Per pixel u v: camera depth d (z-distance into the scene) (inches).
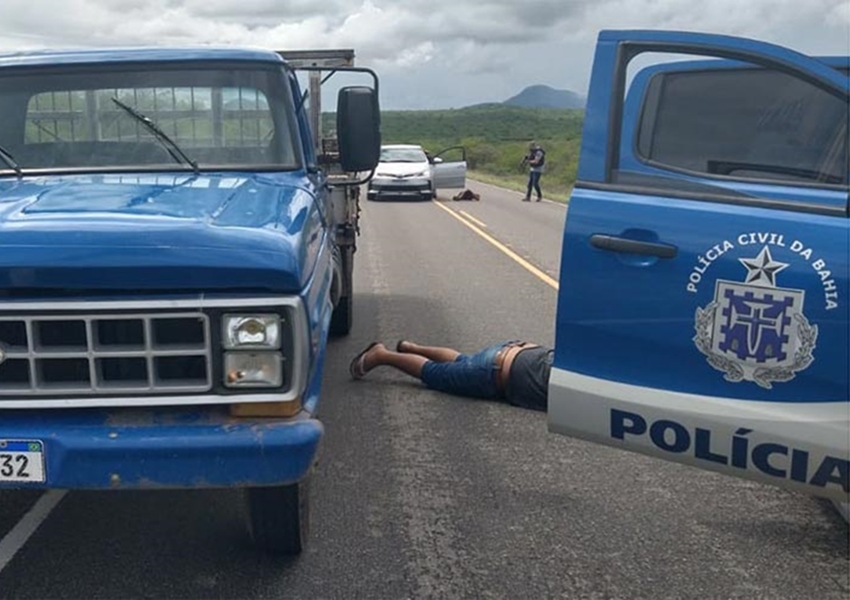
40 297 113.7
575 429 135.9
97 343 114.1
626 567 145.0
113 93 169.9
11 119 168.6
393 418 217.5
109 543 150.6
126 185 151.8
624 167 134.4
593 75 136.4
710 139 131.3
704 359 125.3
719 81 131.9
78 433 114.4
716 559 147.9
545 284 411.8
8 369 115.3
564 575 142.2
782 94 128.5
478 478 181.0
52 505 164.9
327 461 189.3
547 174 1590.8
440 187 1018.7
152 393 115.1
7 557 145.6
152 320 114.1
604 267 131.8
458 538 154.4
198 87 171.8
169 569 141.9
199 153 171.6
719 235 124.3
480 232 645.9
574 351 135.3
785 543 153.8
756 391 122.1
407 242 583.2
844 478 118.0
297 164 172.7
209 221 121.7
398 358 245.1
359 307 356.2
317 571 141.9
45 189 147.8
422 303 365.4
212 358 114.9
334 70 189.6
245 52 177.0
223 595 134.3
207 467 114.8
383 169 981.8
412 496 171.6
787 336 119.1
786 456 120.7
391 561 145.6
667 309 127.3
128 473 114.5
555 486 177.2
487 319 333.1
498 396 229.9
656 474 183.5
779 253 120.0
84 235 113.8
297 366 116.2
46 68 171.0
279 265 114.0
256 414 117.9
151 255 111.9
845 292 115.3
